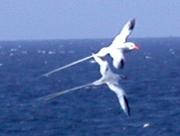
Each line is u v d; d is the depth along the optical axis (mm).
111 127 56812
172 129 55312
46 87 98812
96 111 67125
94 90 89000
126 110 13461
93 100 77625
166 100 76188
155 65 151625
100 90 88750
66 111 68000
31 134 55531
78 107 71188
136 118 61562
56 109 70000
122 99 13578
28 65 161375
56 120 61844
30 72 133875
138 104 73000
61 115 65062
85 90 89750
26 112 68125
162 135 53281
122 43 14930
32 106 73375
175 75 118438
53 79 114750
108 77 13930
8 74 128500
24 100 80250
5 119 63344
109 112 66062
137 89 91188
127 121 59844
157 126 56750
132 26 15180
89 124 58750
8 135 55406
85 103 74875
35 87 98375
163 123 58125
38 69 144000
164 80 106750
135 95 83250
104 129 56094
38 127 58281
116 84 13805
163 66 147125
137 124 58094
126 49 14891
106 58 14734
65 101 77812
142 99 78000
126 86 96250
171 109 67438
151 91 87688
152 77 113875
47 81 110062
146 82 102875
